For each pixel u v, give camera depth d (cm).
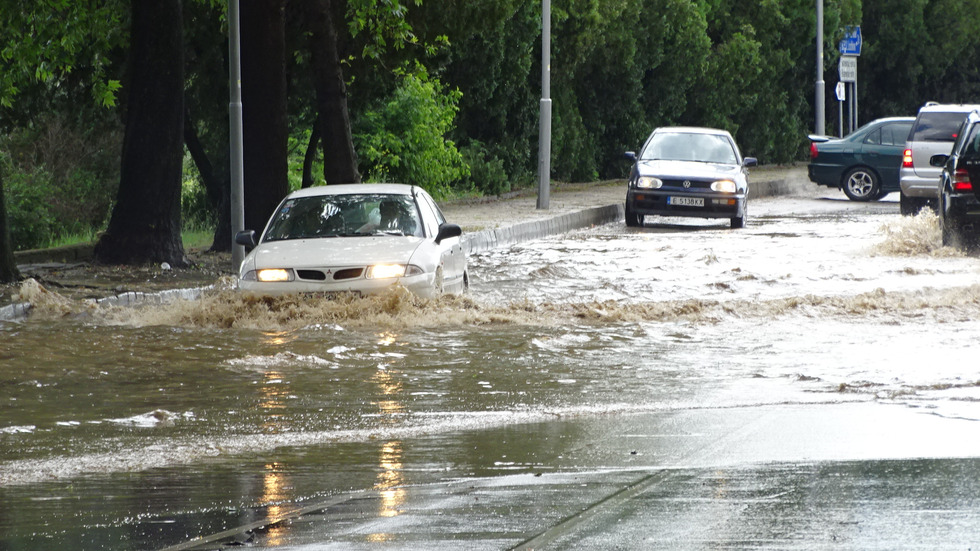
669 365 2278
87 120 5788
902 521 1108
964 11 12975
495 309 2980
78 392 2061
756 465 1405
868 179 7531
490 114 7662
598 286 3578
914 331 2641
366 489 1355
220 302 2934
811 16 11250
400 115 6250
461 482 1372
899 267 3972
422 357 2392
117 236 4222
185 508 1277
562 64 8206
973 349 2381
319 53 4400
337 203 3253
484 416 1830
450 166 6800
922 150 6156
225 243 4747
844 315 2902
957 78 13675
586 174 8912
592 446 1578
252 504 1290
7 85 4638
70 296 3338
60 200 6588
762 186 8294
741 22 10725
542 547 1045
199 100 5516
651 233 5606
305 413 1872
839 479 1302
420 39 5306
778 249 4644
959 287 3378
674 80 9688
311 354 2422
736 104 10588
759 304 3048
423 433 1709
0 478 1459
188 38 5228
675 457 1484
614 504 1208
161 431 1750
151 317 2938
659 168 5959
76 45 4762
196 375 2216
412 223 3183
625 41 8712
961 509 1150
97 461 1555
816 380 2078
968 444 1495
